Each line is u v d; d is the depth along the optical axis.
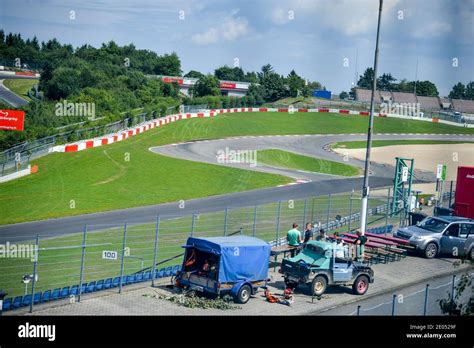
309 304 20.73
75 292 20.89
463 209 34.12
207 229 31.53
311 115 100.06
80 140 55.19
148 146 59.31
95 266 25.02
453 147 75.88
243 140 70.81
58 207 35.56
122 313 18.81
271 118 93.56
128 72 85.44
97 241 28.80
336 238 24.75
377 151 70.31
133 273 24.09
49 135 51.75
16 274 23.30
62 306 19.39
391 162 63.44
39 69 83.94
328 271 21.59
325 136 80.62
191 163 52.72
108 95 67.56
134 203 37.69
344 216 36.12
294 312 19.66
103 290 21.48
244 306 20.11
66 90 68.94
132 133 63.62
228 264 20.25
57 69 70.94
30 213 33.81
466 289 22.77
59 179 42.78
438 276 25.05
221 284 20.11
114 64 89.94
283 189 45.00
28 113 54.88
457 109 119.19
